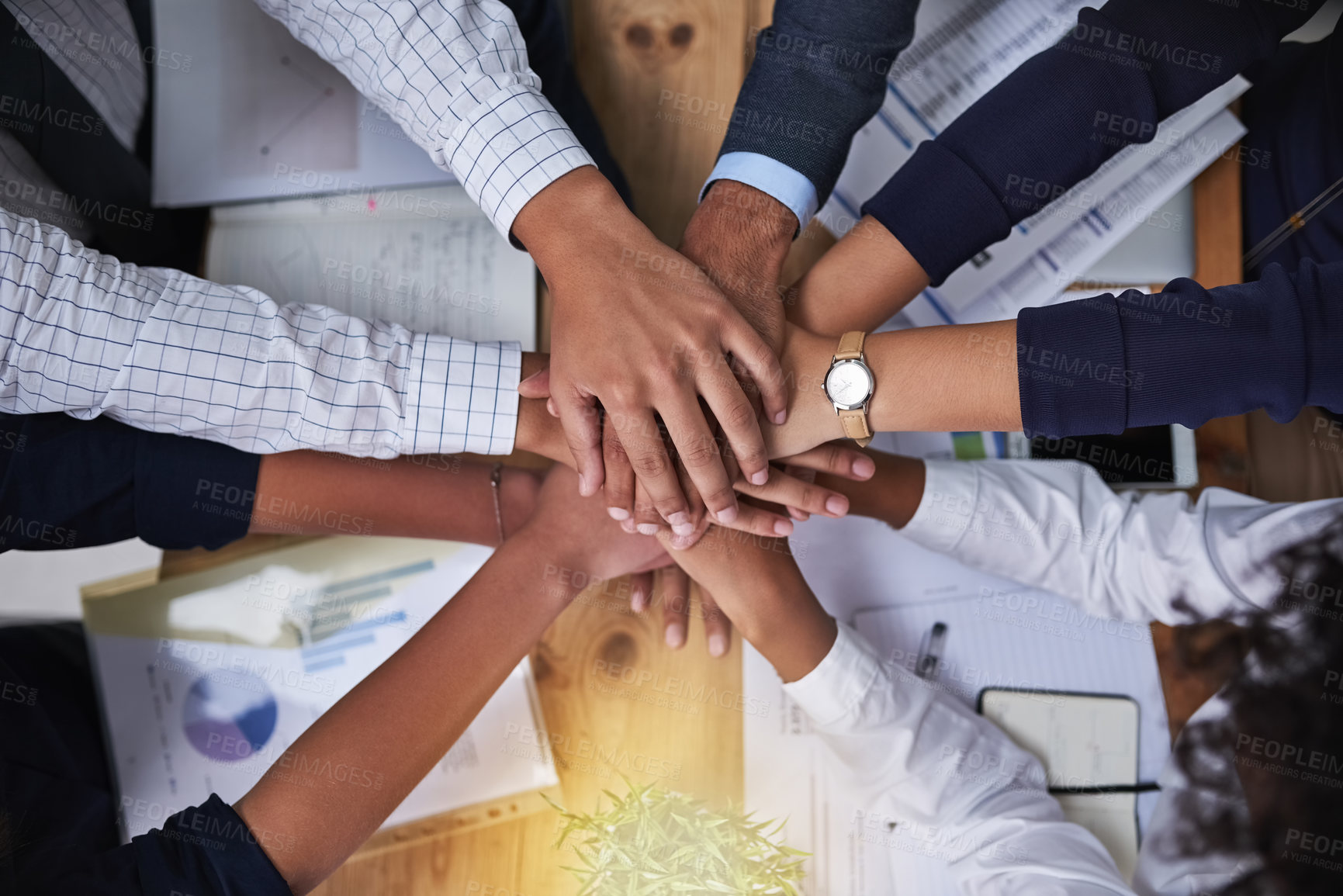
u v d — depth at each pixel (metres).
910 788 0.86
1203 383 0.69
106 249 0.98
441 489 0.94
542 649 0.98
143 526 0.86
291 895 0.72
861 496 0.95
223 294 0.81
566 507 0.89
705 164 1.04
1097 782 0.95
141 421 0.81
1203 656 0.98
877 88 0.85
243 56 1.00
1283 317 0.67
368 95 0.85
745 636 0.88
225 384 0.79
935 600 1.02
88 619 0.97
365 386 0.81
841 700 0.85
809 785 0.94
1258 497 1.03
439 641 0.83
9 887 0.69
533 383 0.83
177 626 0.97
